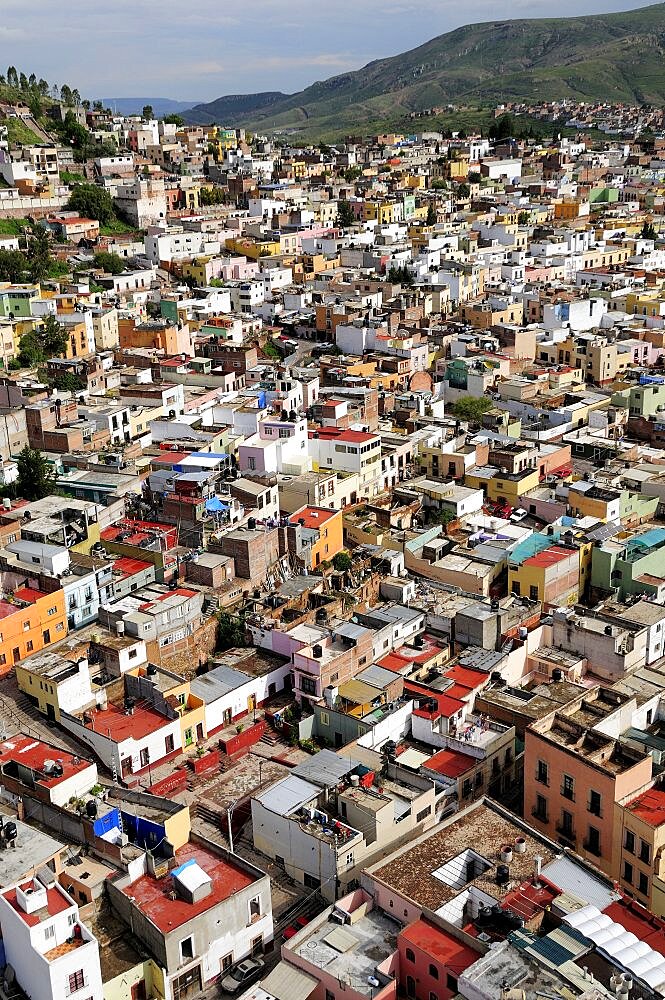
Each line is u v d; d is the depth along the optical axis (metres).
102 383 186.50
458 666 113.31
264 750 107.00
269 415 171.50
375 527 144.12
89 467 150.88
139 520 139.50
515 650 116.19
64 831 88.19
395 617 120.88
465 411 188.38
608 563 131.50
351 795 90.25
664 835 82.62
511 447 163.75
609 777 85.38
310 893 88.62
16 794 92.44
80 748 102.94
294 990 74.44
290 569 135.75
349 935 77.81
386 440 167.38
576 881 78.44
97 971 73.75
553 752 90.50
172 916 78.94
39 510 131.88
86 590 121.00
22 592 119.31
